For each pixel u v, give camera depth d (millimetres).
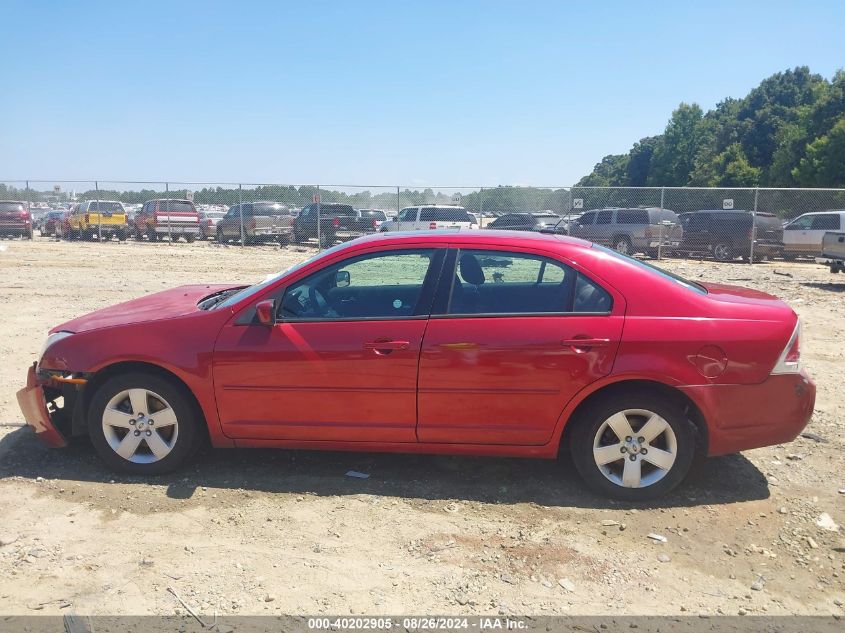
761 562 3588
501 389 4125
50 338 4613
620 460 4227
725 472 4645
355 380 4223
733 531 3889
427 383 4172
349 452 4980
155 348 4348
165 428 4492
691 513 4090
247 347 4285
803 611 3191
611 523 3961
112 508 4086
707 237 23734
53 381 4527
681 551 3684
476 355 4113
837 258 16547
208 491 4328
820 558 3625
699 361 4023
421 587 3340
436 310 4242
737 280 17312
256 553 3623
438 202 25000
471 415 4188
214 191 27672
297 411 4324
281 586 3332
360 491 4359
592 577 3441
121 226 29641
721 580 3430
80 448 4965
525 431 4172
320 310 4391
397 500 4238
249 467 4699
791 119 61938
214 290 5652
